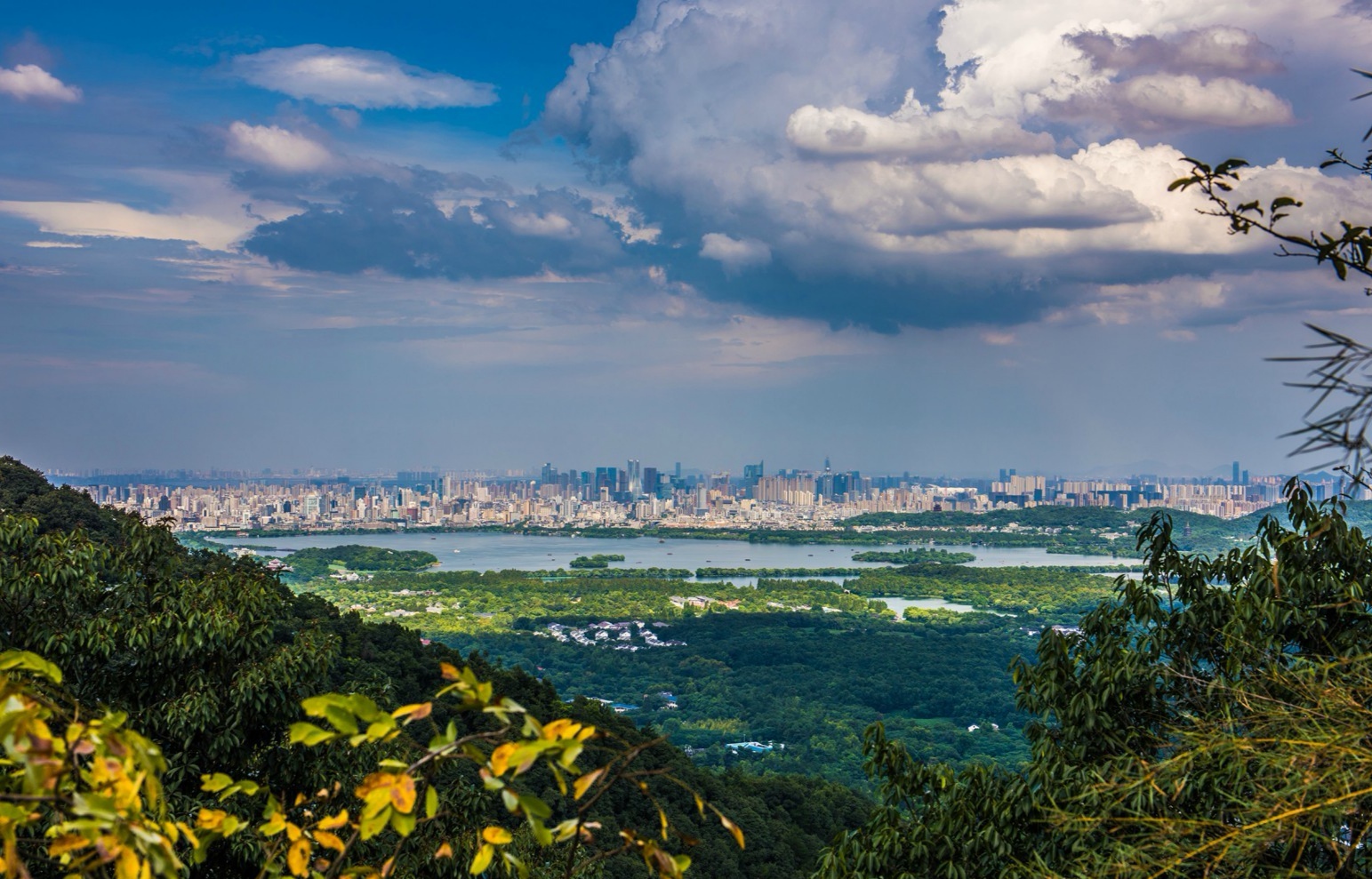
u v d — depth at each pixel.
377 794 1.90
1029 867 4.63
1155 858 3.02
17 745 1.58
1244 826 2.71
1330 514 5.40
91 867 1.75
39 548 7.30
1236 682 4.58
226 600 7.75
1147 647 6.01
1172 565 6.34
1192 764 3.38
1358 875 2.71
